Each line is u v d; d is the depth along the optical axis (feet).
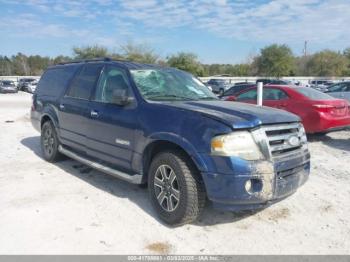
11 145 27.20
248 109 13.39
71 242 11.72
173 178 12.76
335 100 28.50
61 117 19.66
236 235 12.48
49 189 16.65
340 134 33.17
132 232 12.50
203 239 12.16
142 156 14.06
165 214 13.01
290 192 12.71
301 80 173.47
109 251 11.25
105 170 15.92
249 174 11.38
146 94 14.87
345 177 19.26
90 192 16.30
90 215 13.80
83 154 18.45
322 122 27.35
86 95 17.80
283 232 12.77
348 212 14.55
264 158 11.76
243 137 11.60
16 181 17.78
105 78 16.98
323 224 13.44
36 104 23.00
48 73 22.99
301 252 11.44
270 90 31.04
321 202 15.55
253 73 212.64
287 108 29.09
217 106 13.50
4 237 11.96
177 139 12.37
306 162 13.55
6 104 72.95
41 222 13.10
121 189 16.79
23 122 41.24
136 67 16.28
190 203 12.26
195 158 11.87
